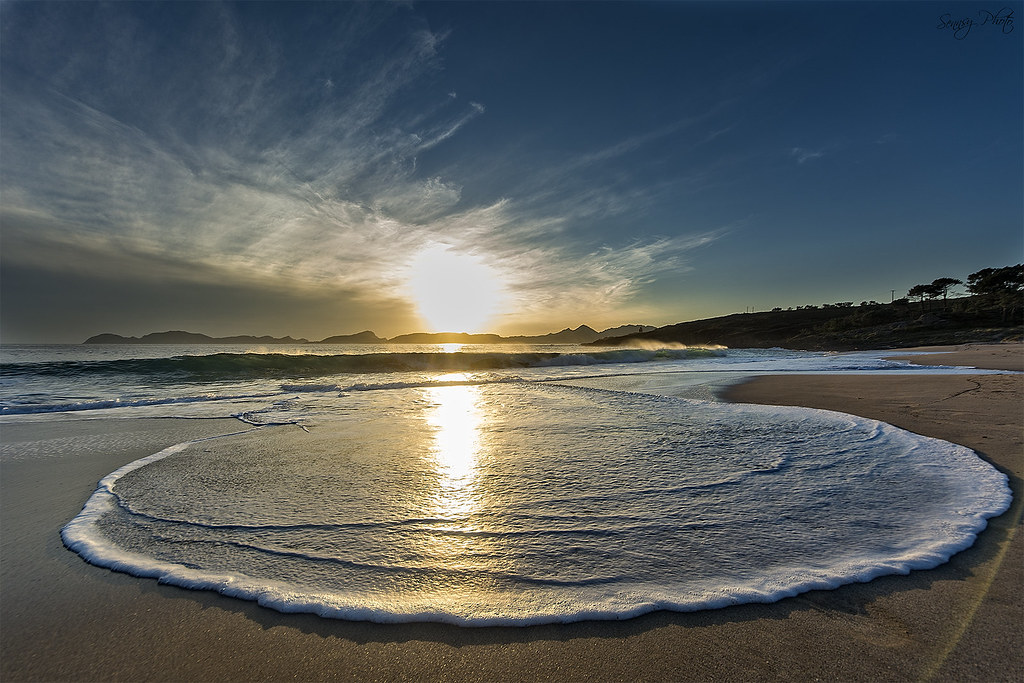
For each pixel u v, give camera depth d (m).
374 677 1.84
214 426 6.78
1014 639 1.95
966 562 2.58
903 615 2.13
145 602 2.33
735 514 3.29
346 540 2.96
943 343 49.38
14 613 2.23
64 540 2.98
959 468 4.22
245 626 2.14
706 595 2.30
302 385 12.31
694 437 5.70
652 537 2.95
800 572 2.50
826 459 4.62
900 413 6.88
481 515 3.33
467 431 6.25
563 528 3.10
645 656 1.92
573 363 23.50
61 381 12.67
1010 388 8.98
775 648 1.94
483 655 1.94
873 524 3.09
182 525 3.20
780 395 9.39
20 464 4.77
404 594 2.36
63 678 1.83
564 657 1.92
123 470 4.50
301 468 4.54
